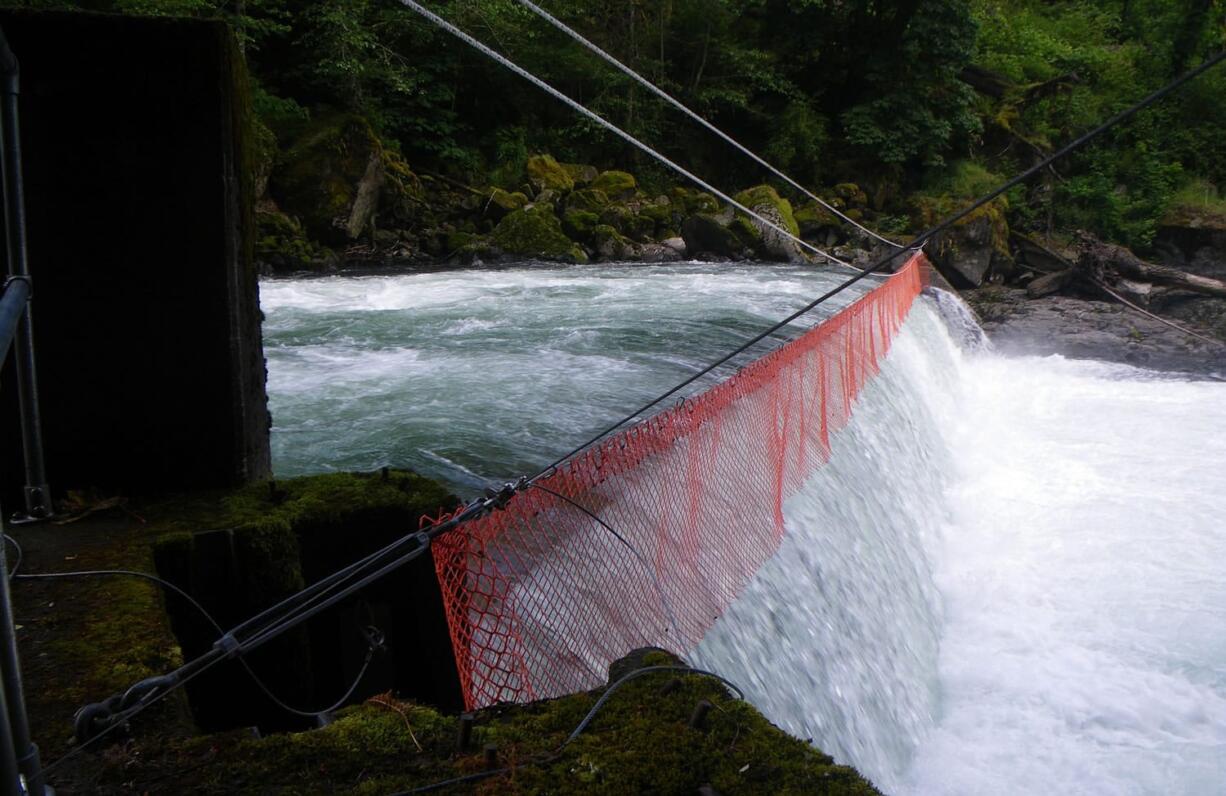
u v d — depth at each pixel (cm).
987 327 1966
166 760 239
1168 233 2672
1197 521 934
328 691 408
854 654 564
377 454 671
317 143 2091
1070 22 3775
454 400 823
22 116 389
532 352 1046
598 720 238
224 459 425
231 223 412
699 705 234
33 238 398
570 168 2747
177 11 1875
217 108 400
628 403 824
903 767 560
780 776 215
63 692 278
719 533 485
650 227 2494
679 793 211
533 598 343
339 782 226
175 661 296
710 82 3089
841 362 782
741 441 533
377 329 1192
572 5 2825
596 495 402
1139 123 3020
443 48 2700
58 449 413
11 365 407
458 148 2641
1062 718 622
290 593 385
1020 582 812
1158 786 557
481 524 324
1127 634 721
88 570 351
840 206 2841
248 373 435
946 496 1012
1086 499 1004
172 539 372
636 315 1338
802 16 3083
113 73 392
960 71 3005
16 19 383
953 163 2980
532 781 217
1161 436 1262
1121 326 1962
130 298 409
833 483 682
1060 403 1470
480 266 2155
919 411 1062
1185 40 3145
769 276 1992
